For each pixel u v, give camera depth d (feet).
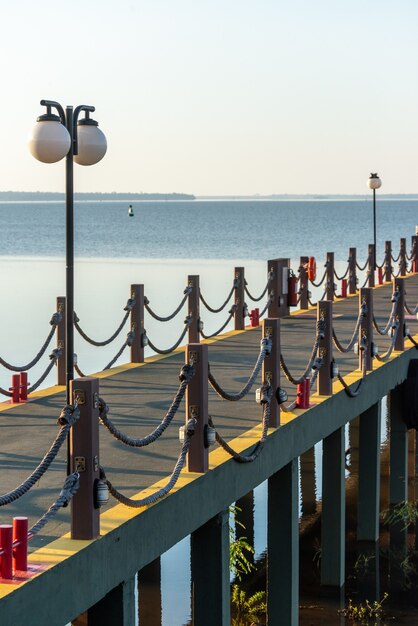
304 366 60.54
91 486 30.91
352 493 69.72
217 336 75.41
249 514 66.03
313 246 307.78
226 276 179.73
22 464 39.83
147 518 33.47
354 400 54.75
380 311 87.45
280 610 44.78
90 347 99.50
